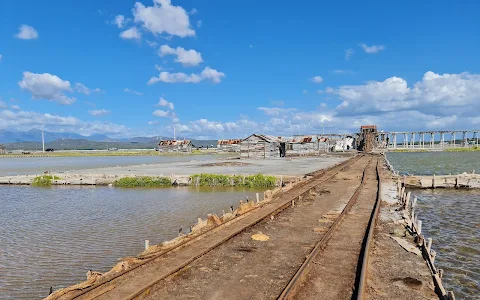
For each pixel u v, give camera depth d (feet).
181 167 179.42
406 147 521.65
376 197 70.33
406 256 34.19
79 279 38.04
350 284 26.99
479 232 59.52
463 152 469.98
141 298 24.82
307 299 24.45
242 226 44.62
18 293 34.65
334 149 434.71
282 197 68.23
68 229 60.70
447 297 23.50
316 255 33.35
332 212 54.90
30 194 107.86
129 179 124.57
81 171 158.92
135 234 56.54
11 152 564.71
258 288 26.43
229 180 117.80
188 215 71.10
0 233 58.65
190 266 31.14
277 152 297.74
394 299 24.85
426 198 99.81
